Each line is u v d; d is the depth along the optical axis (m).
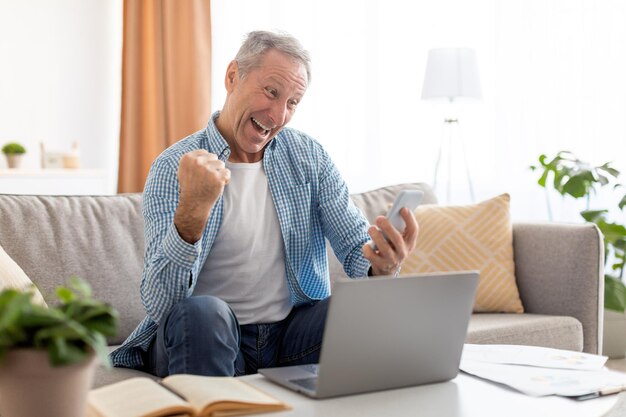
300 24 4.80
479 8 4.58
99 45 4.72
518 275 2.80
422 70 4.73
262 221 2.00
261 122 1.93
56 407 1.02
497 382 1.43
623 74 4.15
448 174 4.42
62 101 4.64
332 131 4.84
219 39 4.75
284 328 2.00
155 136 4.61
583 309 2.62
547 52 4.38
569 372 1.48
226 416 1.17
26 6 4.52
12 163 4.23
